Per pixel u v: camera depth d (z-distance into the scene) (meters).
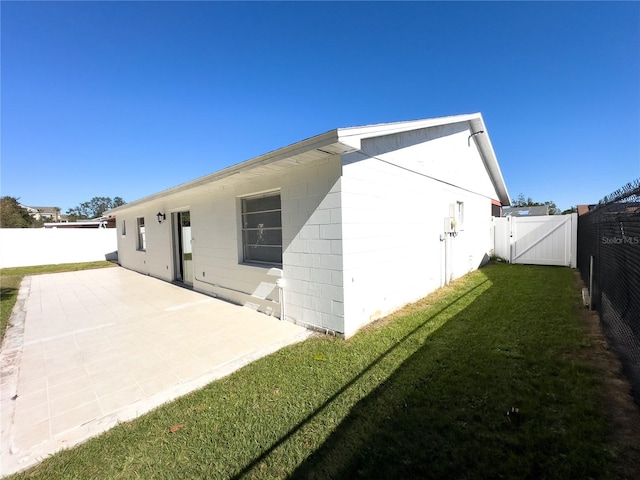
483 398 2.46
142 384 3.02
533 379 2.75
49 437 2.22
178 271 9.48
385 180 4.94
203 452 1.99
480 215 10.42
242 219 6.29
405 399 2.50
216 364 3.43
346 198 4.08
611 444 1.88
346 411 2.38
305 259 4.64
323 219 4.29
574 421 2.11
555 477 1.64
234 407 2.51
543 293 6.18
